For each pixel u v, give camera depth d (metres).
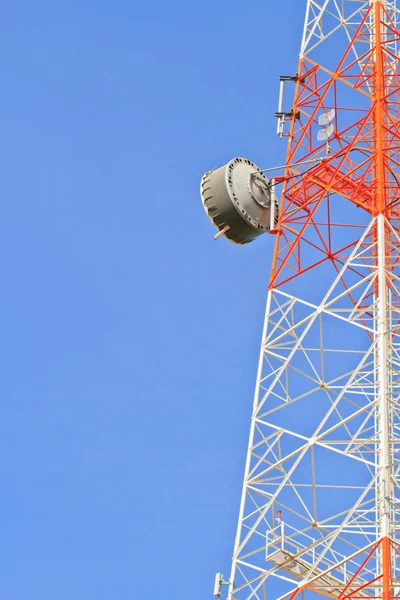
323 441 56.06
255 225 66.19
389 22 69.44
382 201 60.22
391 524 53.50
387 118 64.81
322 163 63.88
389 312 59.56
